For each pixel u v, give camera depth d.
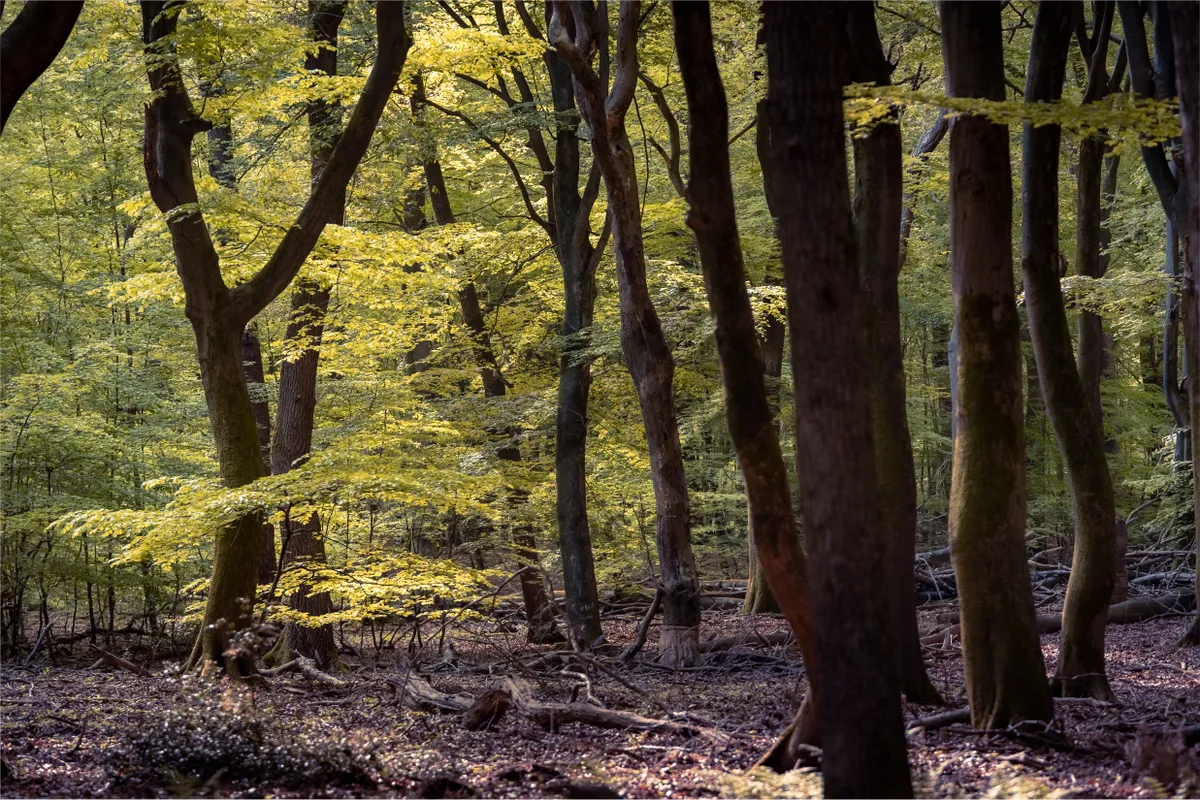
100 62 14.45
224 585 10.29
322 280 12.52
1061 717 7.25
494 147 16.12
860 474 4.26
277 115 13.30
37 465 14.99
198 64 10.33
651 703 8.82
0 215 16.09
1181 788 4.88
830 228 4.29
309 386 13.48
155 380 16.58
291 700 9.38
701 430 20.30
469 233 15.15
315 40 13.55
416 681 9.10
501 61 14.19
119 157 15.91
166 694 9.70
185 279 10.49
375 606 10.59
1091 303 13.51
